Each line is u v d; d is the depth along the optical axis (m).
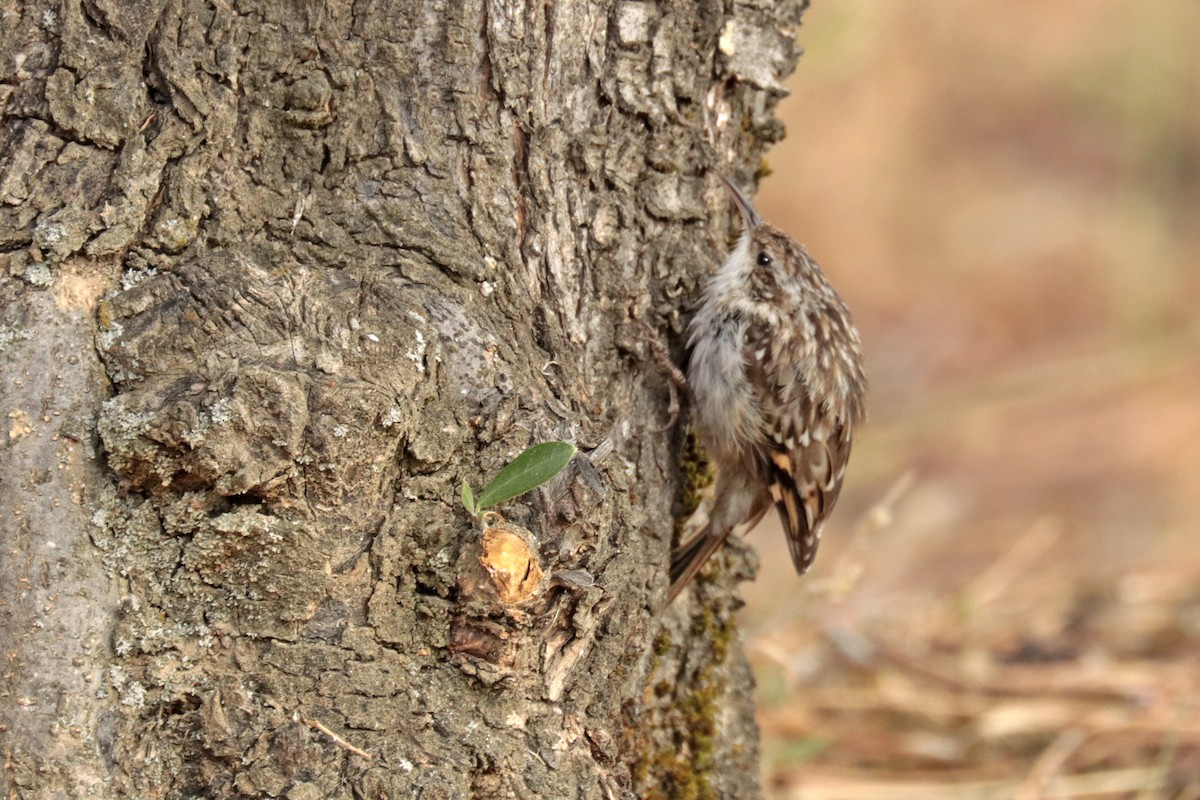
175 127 4.52
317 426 4.34
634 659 5.24
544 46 5.07
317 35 4.73
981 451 13.73
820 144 15.98
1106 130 17.88
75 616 4.29
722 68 5.71
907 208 16.31
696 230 5.82
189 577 4.39
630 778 5.30
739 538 6.48
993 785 7.50
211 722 4.37
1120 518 12.13
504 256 5.01
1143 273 15.41
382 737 4.50
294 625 4.45
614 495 4.92
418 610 4.60
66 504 4.29
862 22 12.51
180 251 4.53
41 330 4.30
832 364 6.84
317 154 4.76
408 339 4.58
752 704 6.27
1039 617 9.63
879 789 7.48
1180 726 7.90
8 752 4.22
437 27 4.88
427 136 4.89
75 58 4.40
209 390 4.26
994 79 18.36
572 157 5.18
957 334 15.05
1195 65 17.86
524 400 4.79
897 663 8.84
